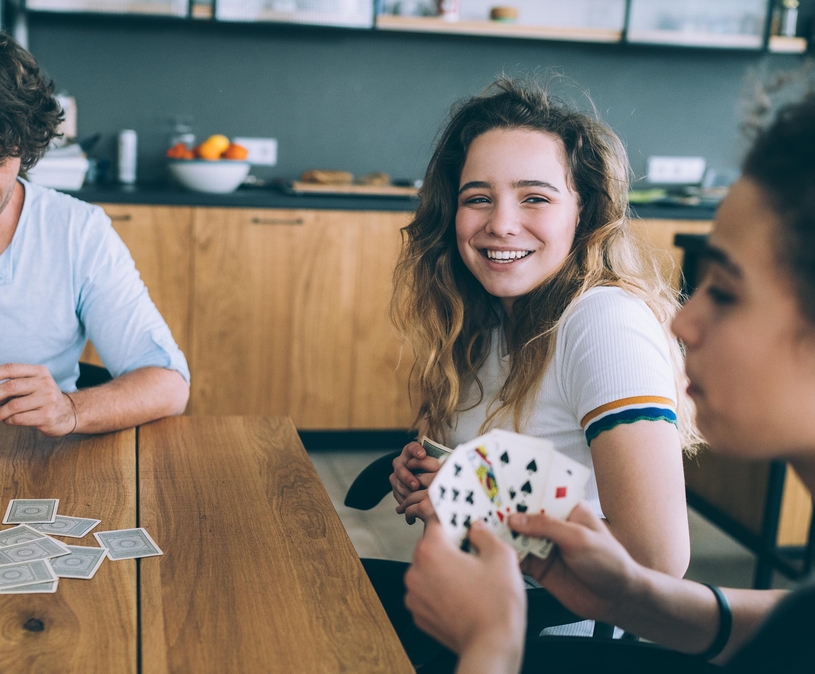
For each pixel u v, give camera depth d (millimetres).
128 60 3689
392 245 3416
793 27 4113
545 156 1274
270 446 1357
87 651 786
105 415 1372
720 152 4242
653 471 1047
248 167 3461
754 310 609
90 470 1220
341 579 940
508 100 1337
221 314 3336
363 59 3873
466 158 1329
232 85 3791
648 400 1082
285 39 3795
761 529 2672
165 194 3232
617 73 4094
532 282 1295
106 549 980
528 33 3811
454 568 709
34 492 1133
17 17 3434
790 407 611
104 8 3484
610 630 1218
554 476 787
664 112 4164
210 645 804
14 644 791
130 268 1731
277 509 1117
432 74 3941
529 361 1237
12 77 1445
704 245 652
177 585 911
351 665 782
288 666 776
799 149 592
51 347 1675
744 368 618
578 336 1180
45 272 1646
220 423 1463
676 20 3977
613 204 1320
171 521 1066
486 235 1297
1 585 889
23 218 1635
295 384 3449
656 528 1026
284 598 895
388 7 3836
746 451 644
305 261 3363
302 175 3838
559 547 784
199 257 3277
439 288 1431
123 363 1648
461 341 1416
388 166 3982
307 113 3875
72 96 3676
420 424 1504
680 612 827
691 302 668
